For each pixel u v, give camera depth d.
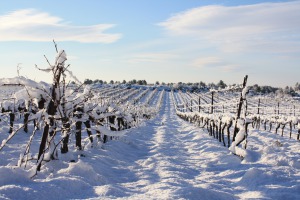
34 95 5.43
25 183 4.53
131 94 95.75
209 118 16.98
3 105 12.17
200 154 10.50
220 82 147.12
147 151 11.30
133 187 5.48
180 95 119.44
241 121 9.98
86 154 7.86
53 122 6.02
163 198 4.29
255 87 113.19
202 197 4.69
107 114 8.38
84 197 4.35
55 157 6.18
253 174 6.30
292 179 6.01
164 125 29.27
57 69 5.45
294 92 103.81
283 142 14.26
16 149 8.46
